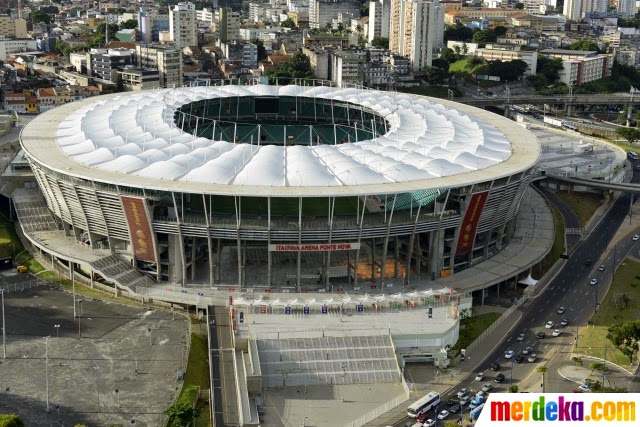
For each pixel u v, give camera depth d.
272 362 197.38
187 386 188.88
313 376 195.38
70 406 179.38
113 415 176.62
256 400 184.88
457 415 182.12
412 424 177.62
